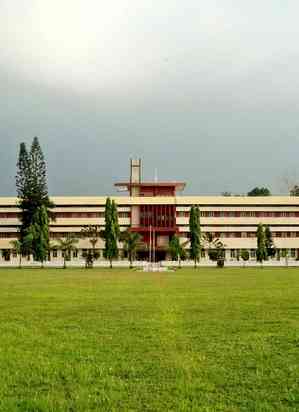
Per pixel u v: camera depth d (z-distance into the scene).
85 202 158.75
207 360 16.62
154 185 164.88
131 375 14.76
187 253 147.00
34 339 20.59
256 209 160.12
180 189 172.25
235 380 14.20
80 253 156.62
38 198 133.50
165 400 12.47
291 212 160.50
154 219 159.88
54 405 12.07
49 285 55.91
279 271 99.81
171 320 26.02
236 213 160.50
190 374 14.84
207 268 122.88
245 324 24.47
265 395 12.85
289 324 24.45
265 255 139.75
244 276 76.50
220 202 160.38
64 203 158.25
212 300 37.09
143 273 90.81
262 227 142.75
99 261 140.50
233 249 159.38
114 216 133.12
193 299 37.94
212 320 25.95
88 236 150.12
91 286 53.81
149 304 34.38
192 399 12.56
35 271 103.31
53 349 18.52
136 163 168.88
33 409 11.87
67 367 15.66
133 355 17.41
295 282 59.72
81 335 21.50
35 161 134.25
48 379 14.35
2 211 157.75
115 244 131.88
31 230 127.62
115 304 34.53
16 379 14.38
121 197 160.38
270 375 14.68
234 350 18.17
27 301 37.12
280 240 159.12
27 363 16.25
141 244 142.75
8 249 156.75
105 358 16.97
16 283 59.78
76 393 13.03
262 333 21.81
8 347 18.91
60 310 31.11
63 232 157.50
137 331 22.48
